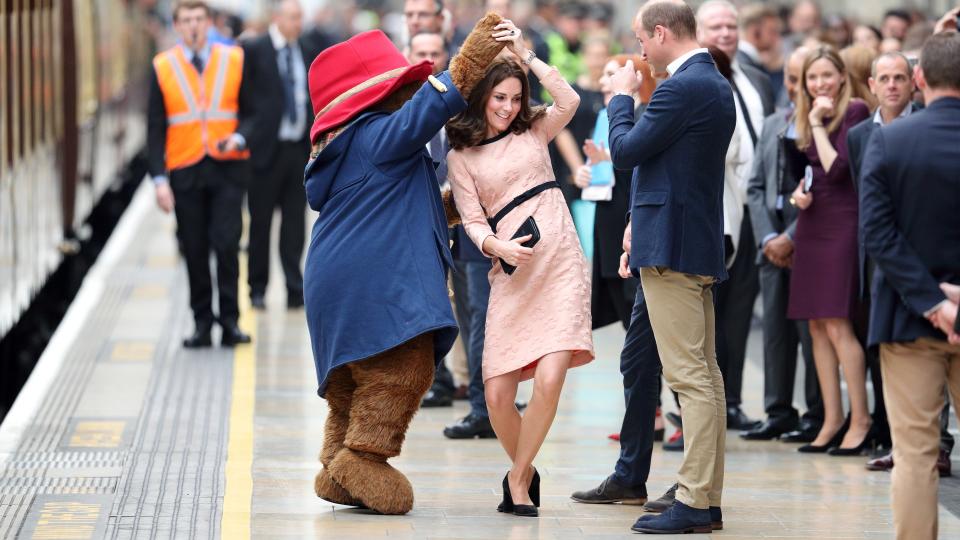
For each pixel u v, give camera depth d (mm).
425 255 11469
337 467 11906
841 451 15023
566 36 32031
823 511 12531
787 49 27438
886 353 10258
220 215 20375
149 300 24750
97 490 12852
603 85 14898
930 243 9953
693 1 33125
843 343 14984
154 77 20078
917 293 9859
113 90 37656
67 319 22828
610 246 14992
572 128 20844
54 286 26172
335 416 12281
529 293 11703
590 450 15008
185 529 11539
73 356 19812
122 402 16938
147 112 20219
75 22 26719
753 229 15898
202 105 20078
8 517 11875
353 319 11453
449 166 12023
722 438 11727
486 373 11844
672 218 11266
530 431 11789
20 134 20484
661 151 11289
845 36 25188
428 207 11656
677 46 11477
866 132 13828
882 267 10008
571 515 12109
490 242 11617
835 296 14797
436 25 17891
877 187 10023
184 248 20406
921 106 14289
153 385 17953
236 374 18719
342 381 12180
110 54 36875
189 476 13422
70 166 26703
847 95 14922
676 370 11438
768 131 15664
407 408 11758
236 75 20203
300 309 24156
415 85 11867
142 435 15227
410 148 11398
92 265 30250
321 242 11664
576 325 11641
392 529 11547
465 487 13180
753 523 12047
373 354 11391
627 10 49500
